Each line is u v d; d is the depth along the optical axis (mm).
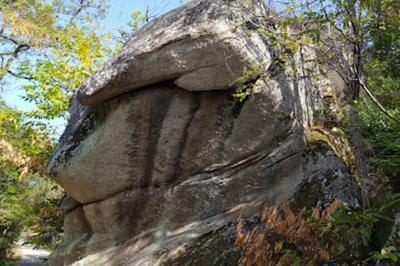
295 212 3861
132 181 4582
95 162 4621
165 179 4555
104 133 4613
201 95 4523
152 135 4570
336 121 5027
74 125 5164
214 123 4477
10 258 16000
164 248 4156
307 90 4980
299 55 4715
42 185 9719
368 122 4496
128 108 4535
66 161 4785
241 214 4152
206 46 4188
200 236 4117
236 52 4191
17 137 8070
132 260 4242
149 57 4309
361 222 3328
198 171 4496
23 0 11602
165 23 4801
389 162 3723
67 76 7488
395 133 4023
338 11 3549
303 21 4117
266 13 4539
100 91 4500
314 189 4020
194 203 4426
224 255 3754
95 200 4809
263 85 4395
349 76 3996
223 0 4543
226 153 4426
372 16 3514
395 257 2729
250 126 4395
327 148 4383
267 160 4363
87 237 4969
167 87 4582
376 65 4805
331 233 3379
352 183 3994
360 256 3352
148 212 4562
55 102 7145
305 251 3303
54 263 5074
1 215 11703
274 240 3662
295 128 4461
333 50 4031
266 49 4566
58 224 6898
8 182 10688
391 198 3551
